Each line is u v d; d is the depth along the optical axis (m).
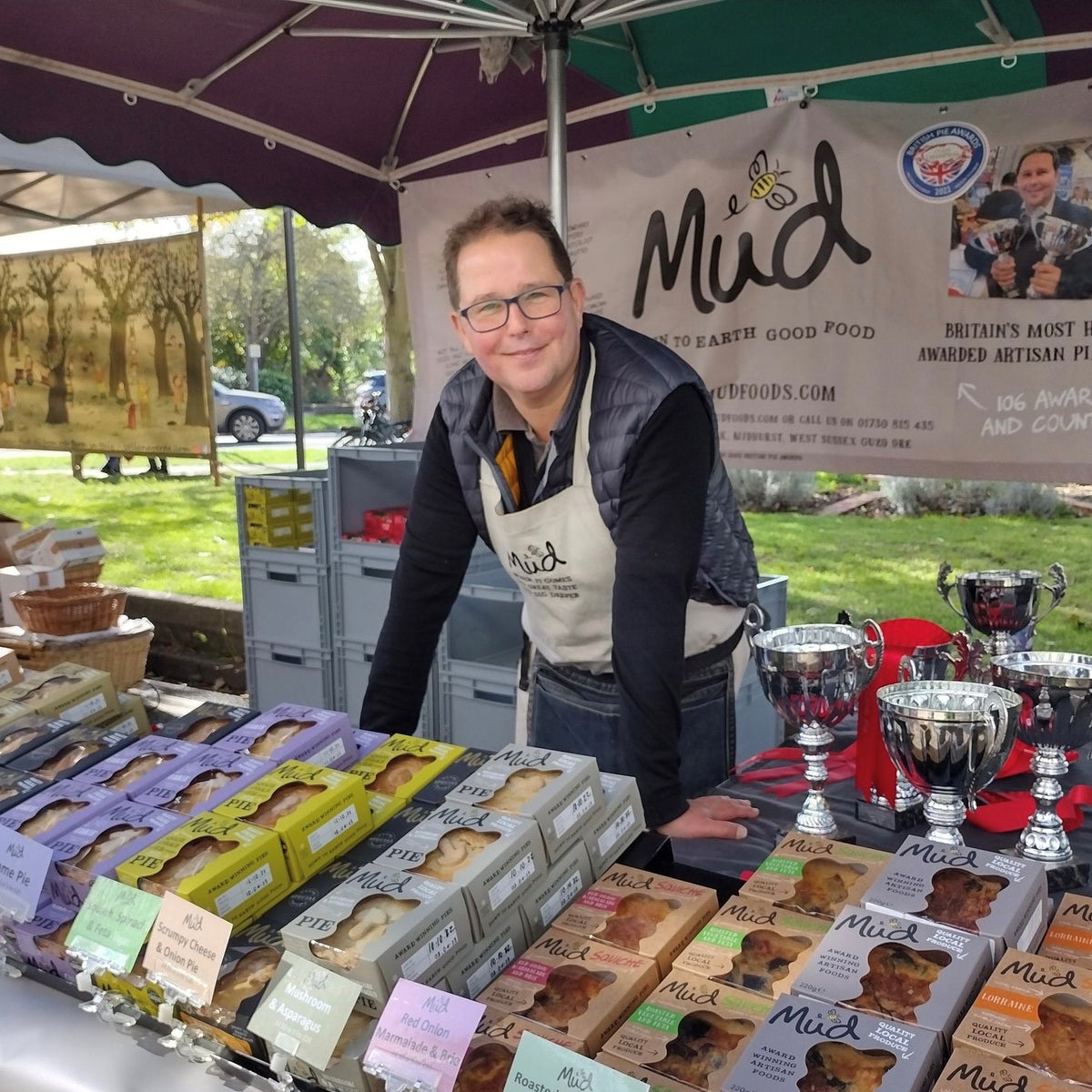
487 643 3.89
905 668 1.42
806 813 1.41
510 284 1.48
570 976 0.96
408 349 6.12
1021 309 2.41
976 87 2.38
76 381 5.61
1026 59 2.30
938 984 0.86
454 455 1.77
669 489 1.53
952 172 2.43
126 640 4.08
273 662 4.41
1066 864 1.25
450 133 2.97
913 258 2.51
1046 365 2.40
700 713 1.85
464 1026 0.84
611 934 1.03
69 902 1.20
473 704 3.74
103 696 1.73
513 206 1.50
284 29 2.29
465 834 1.07
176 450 5.25
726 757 1.90
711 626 1.84
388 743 1.38
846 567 6.20
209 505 9.48
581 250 2.94
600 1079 0.80
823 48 2.46
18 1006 1.18
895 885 0.99
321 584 4.17
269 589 4.36
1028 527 6.43
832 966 0.90
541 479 1.71
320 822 1.15
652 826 1.46
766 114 2.62
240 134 2.70
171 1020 1.04
